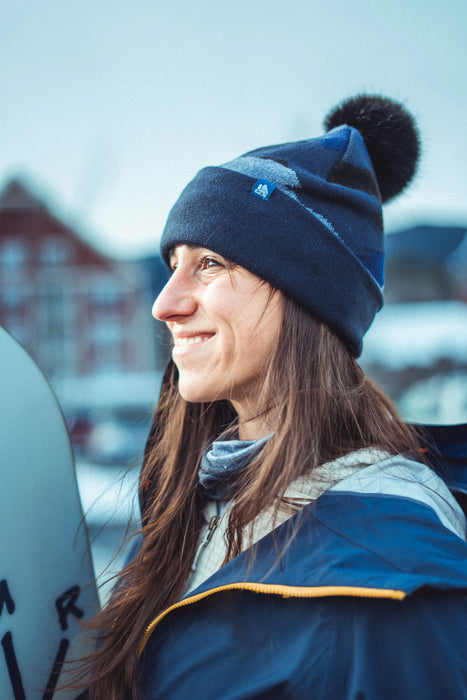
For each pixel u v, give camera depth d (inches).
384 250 40.0
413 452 36.7
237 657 28.6
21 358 40.2
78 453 203.2
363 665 25.4
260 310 34.0
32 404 39.5
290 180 34.9
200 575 35.1
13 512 36.2
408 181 45.4
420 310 457.7
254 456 34.0
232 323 34.0
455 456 39.0
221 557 34.3
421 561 26.7
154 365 599.8
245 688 27.3
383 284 40.4
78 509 41.8
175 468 41.8
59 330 586.2
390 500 30.0
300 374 33.8
